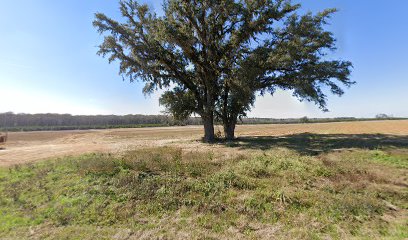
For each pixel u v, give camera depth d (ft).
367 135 100.63
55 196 31.07
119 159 46.09
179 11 77.05
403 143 67.72
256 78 79.00
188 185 31.94
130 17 79.05
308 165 41.09
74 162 45.42
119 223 24.66
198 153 53.88
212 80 84.99
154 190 31.14
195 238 21.24
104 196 30.07
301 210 25.77
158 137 132.87
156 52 82.17
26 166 46.06
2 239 21.98
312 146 66.69
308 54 79.36
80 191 31.86
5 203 30.07
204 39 80.79
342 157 48.52
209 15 78.84
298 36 79.46
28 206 28.91
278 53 75.72
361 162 43.96
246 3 76.28
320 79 82.12
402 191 29.99
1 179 39.09
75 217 25.91
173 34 75.41
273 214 25.12
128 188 31.91
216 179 33.86
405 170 38.70
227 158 48.57
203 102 88.33
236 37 77.82
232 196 29.40
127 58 82.69
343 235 21.02
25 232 23.21
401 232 21.11
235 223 23.75
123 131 203.31
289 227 22.71
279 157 47.52
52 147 79.51
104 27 78.18
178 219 24.95
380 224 22.65
